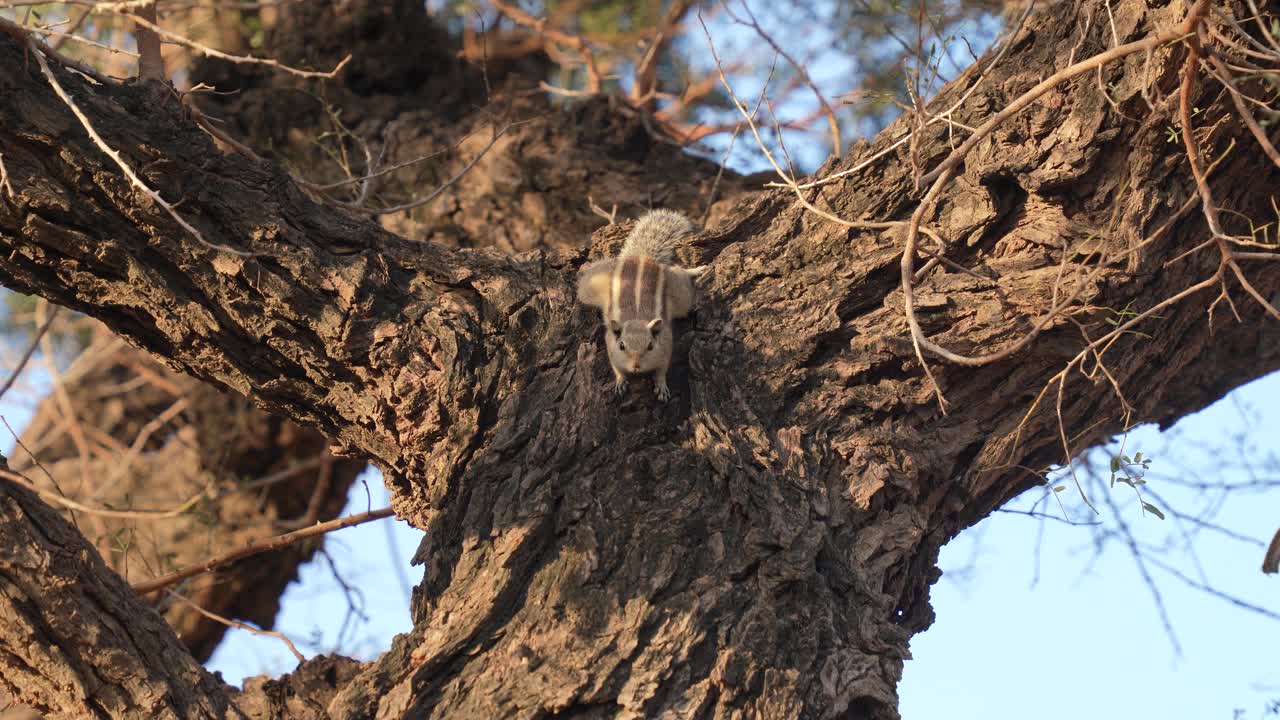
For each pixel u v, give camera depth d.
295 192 5.54
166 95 5.40
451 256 5.82
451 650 4.46
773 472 4.93
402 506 5.72
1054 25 5.55
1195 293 5.54
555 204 7.86
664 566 4.59
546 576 4.66
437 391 5.34
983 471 5.41
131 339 5.52
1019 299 5.27
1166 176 5.30
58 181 5.02
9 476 4.49
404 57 8.85
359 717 4.41
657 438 5.09
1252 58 4.98
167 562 8.30
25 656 4.34
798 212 5.85
